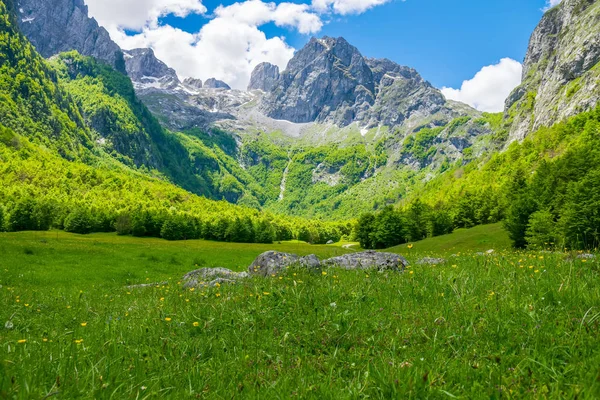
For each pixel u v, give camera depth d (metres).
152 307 10.42
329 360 4.53
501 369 3.75
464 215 110.12
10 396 3.29
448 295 6.91
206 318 7.31
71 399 3.57
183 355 5.21
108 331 7.11
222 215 189.62
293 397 3.61
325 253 17.88
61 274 34.72
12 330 8.80
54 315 10.98
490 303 6.07
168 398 3.73
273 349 5.36
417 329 5.32
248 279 13.81
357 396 3.49
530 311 5.25
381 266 13.55
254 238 129.38
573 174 78.00
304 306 7.30
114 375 4.16
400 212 118.56
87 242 64.75
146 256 49.59
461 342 4.73
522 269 9.35
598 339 4.16
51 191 171.00
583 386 3.09
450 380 3.73
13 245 45.12
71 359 4.87
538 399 3.08
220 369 4.59
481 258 13.13
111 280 34.81
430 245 86.12
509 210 68.94
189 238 121.69
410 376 3.66
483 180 169.75
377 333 5.46
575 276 7.10
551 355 4.02
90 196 177.25
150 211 132.50
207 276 19.09
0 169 175.00
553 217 54.41
